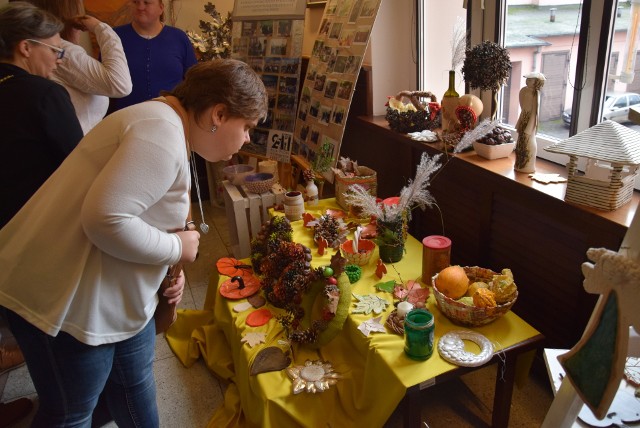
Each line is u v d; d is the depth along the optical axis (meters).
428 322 1.37
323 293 1.62
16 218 1.13
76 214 1.07
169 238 1.13
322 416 1.51
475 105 2.03
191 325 2.25
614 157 1.31
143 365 1.37
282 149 2.87
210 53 3.39
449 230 2.20
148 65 2.80
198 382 2.01
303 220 2.24
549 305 1.72
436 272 1.70
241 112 1.13
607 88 1.71
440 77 2.62
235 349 1.83
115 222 0.98
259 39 3.01
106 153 1.04
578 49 1.73
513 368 1.44
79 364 1.17
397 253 1.87
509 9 2.07
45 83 1.41
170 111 1.09
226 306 1.96
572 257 1.58
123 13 3.58
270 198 2.49
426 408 1.76
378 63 2.66
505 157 1.96
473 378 1.89
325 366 1.58
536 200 1.62
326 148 2.43
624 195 1.43
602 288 0.74
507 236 1.84
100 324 1.14
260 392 1.52
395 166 2.53
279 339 1.72
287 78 2.83
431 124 2.34
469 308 1.45
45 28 1.46
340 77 2.40
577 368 0.79
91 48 3.60
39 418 1.24
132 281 1.15
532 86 1.66
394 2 2.56
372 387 1.46
